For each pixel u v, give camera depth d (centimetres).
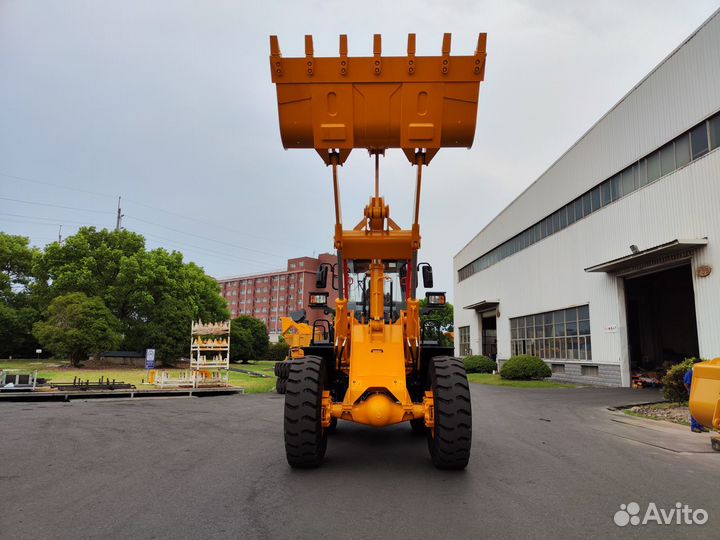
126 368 3372
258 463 575
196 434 811
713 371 692
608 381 1888
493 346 3559
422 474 518
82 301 3228
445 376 527
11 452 653
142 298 3653
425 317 702
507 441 742
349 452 636
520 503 420
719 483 495
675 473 537
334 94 524
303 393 532
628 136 1750
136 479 501
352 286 696
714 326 1343
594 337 1986
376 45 520
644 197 1662
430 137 521
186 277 4225
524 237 2748
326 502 419
